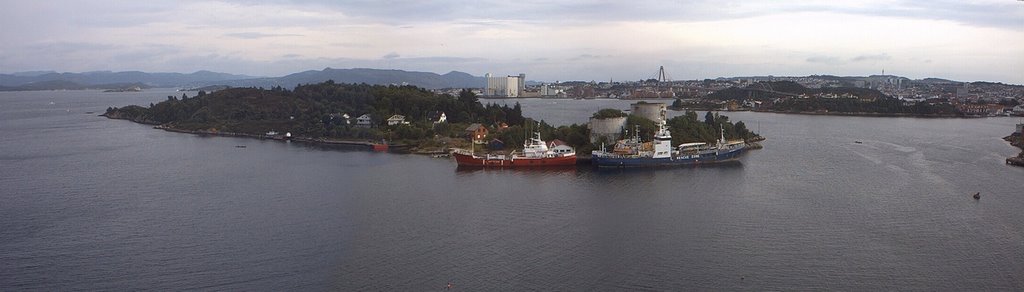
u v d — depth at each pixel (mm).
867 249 85250
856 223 97750
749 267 78812
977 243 87750
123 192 124062
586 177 143000
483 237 91750
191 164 163000
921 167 154250
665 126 177750
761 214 103688
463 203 113438
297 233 94000
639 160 158125
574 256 83312
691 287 73000
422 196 119688
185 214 105812
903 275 76125
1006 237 90500
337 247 87375
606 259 82062
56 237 93062
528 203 113688
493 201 115312
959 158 172250
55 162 166375
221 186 130125
